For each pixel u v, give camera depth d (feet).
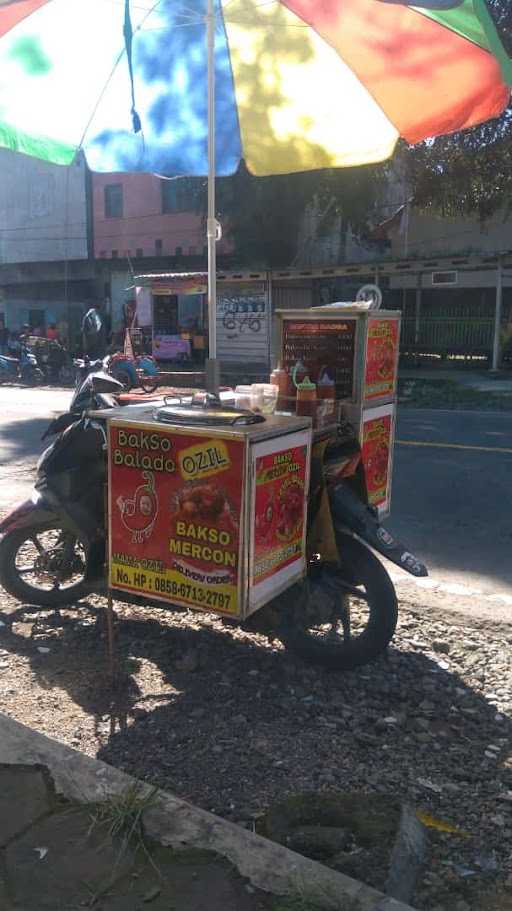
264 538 10.08
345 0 12.37
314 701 10.94
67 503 12.41
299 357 13.52
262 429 9.72
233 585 9.89
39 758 8.37
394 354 14.17
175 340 79.51
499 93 12.80
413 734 10.11
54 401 49.14
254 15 13.74
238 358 68.49
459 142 64.03
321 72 14.12
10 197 108.27
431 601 14.80
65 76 14.88
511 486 24.32
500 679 11.62
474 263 63.36
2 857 7.06
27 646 12.63
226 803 8.56
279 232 85.30
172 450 9.97
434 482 25.02
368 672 11.80
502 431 35.78
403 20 12.19
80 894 6.63
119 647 12.59
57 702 10.78
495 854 7.83
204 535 9.98
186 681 11.48
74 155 16.39
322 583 11.57
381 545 11.16
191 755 9.52
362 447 13.34
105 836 7.27
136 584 10.73
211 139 13.32
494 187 67.36
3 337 89.66
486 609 14.39
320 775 9.13
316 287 73.77
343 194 79.15
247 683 11.44
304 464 10.69
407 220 86.07
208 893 6.59
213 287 13.33
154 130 16.06
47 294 107.96
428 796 8.78
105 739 9.86
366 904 6.35
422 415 42.57
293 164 15.69
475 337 75.87
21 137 15.43
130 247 98.94
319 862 7.37
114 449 10.46
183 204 93.40
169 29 14.40
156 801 7.66
